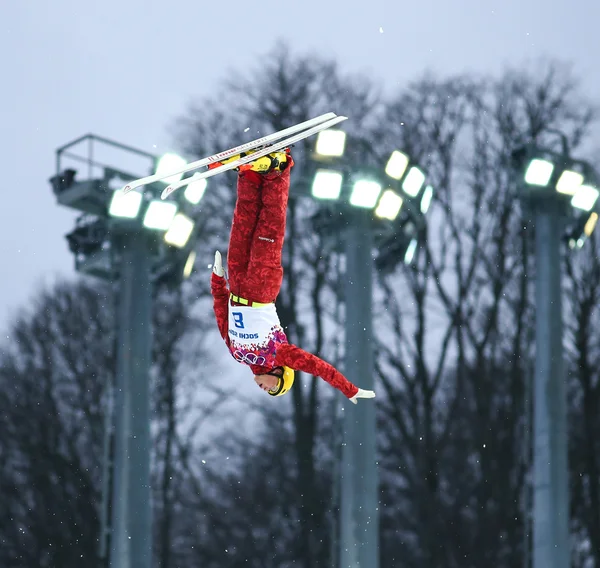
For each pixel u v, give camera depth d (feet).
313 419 182.19
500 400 184.34
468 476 181.57
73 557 177.58
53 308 191.93
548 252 112.37
